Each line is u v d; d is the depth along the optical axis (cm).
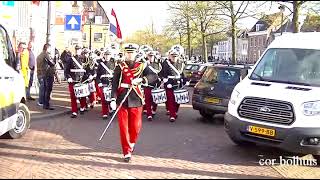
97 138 962
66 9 3253
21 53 1460
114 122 1193
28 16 2119
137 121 788
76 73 1255
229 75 1289
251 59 7444
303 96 779
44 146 865
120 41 1393
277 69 892
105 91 1227
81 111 1327
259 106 803
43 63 1342
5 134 919
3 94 827
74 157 784
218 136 1042
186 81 1296
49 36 1880
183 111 1488
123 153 779
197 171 723
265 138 791
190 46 4603
